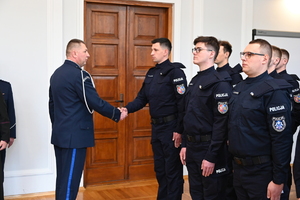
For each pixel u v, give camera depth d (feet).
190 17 14.79
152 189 13.80
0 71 12.41
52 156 13.06
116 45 14.28
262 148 7.09
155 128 10.92
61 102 9.44
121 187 13.98
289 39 16.67
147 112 14.82
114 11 14.14
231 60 15.31
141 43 14.57
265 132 7.08
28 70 12.72
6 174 12.55
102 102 9.64
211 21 14.93
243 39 15.43
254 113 7.07
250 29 15.53
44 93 12.92
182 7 14.66
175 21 14.43
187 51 14.80
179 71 10.51
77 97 9.47
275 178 6.86
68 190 9.30
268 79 7.26
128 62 14.46
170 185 10.71
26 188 12.84
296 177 8.86
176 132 10.40
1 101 10.50
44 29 12.82
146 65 14.70
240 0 15.34
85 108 9.61
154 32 14.75
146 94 11.18
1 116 10.48
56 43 12.90
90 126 9.70
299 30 16.84
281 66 12.26
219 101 8.32
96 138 14.15
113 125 14.39
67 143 9.28
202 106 8.76
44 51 12.85
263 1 16.16
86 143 9.48
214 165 8.44
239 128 7.29
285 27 16.61
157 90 10.74
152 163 14.98
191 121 8.96
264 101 7.02
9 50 12.48
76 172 9.41
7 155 12.60
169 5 14.55
